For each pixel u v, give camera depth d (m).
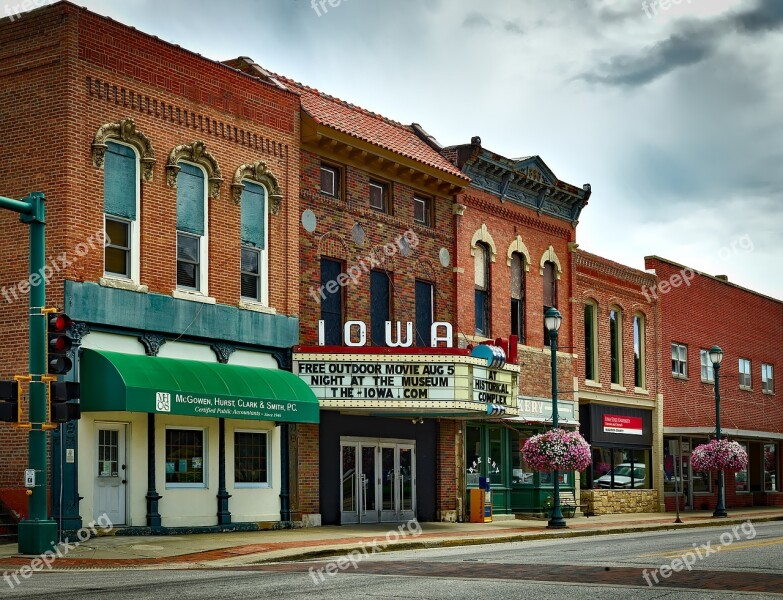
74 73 23.69
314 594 14.31
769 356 59.72
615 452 45.22
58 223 23.34
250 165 28.11
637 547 23.98
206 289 26.70
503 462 37.88
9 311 23.91
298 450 29.03
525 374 38.25
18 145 24.05
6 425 23.64
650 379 47.41
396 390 29.17
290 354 28.89
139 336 24.83
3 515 23.12
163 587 15.27
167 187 25.81
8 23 24.44
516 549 24.02
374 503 31.67
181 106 26.28
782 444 59.59
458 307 35.09
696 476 51.16
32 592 14.61
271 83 29.27
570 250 41.66
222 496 26.58
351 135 30.80
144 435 24.88
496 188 37.56
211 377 25.45
